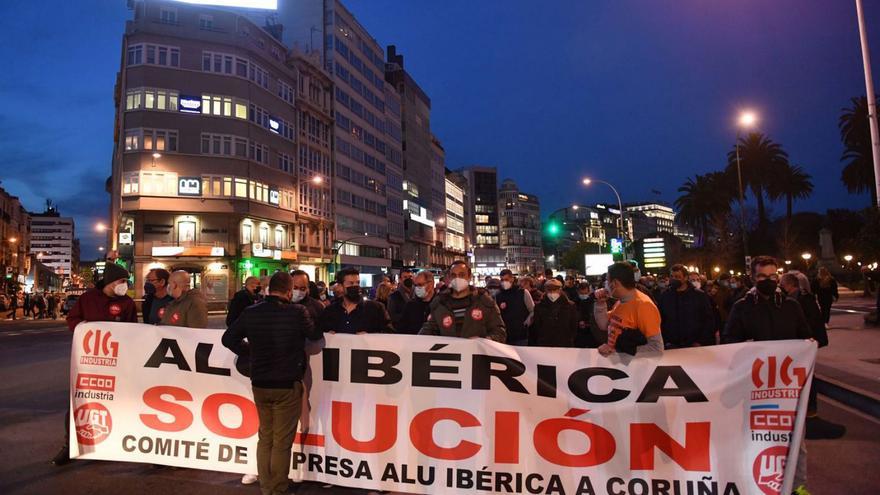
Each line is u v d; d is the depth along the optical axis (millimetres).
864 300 30812
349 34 62531
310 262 52562
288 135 49125
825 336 6574
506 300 8383
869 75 15383
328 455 4883
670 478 4371
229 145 41812
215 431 5156
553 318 7926
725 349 4426
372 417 4840
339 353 4930
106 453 5348
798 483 4391
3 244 82688
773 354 4355
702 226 59312
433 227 89062
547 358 4609
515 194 149000
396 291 9633
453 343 4758
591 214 161125
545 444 4551
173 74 40250
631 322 4445
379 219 68812
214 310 40719
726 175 53531
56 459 5359
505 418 4629
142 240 39344
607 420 4488
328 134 56938
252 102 43812
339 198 58125
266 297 4582
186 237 40531
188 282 5938
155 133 39281
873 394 7465
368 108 66750
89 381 5438
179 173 39781
